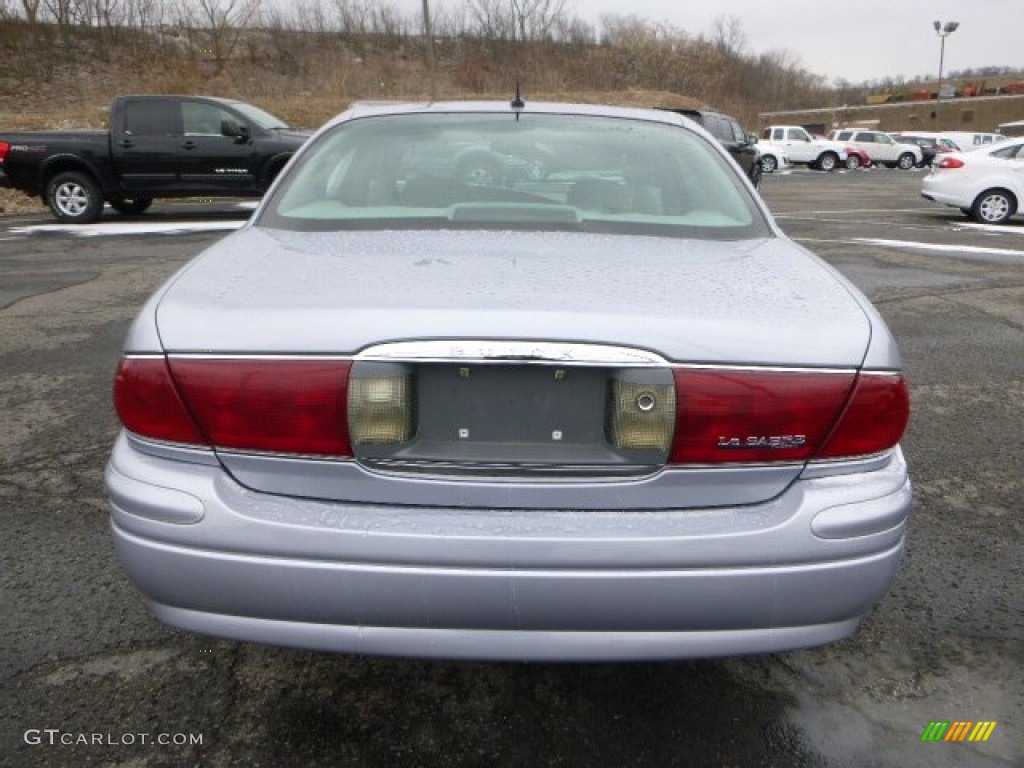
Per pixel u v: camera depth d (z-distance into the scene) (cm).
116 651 227
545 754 194
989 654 231
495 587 160
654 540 160
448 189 252
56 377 457
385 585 161
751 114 6200
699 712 208
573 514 165
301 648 169
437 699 211
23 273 763
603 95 4341
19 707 205
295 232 231
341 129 284
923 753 195
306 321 164
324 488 167
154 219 1217
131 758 191
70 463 345
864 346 169
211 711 206
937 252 948
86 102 2795
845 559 167
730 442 163
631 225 236
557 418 165
